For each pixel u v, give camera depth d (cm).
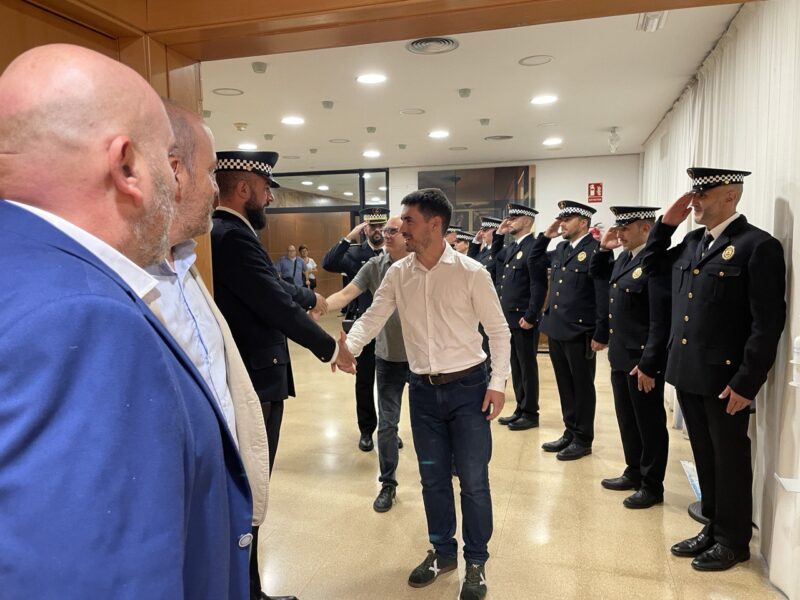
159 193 69
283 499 275
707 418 213
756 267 192
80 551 49
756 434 229
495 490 282
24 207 59
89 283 56
